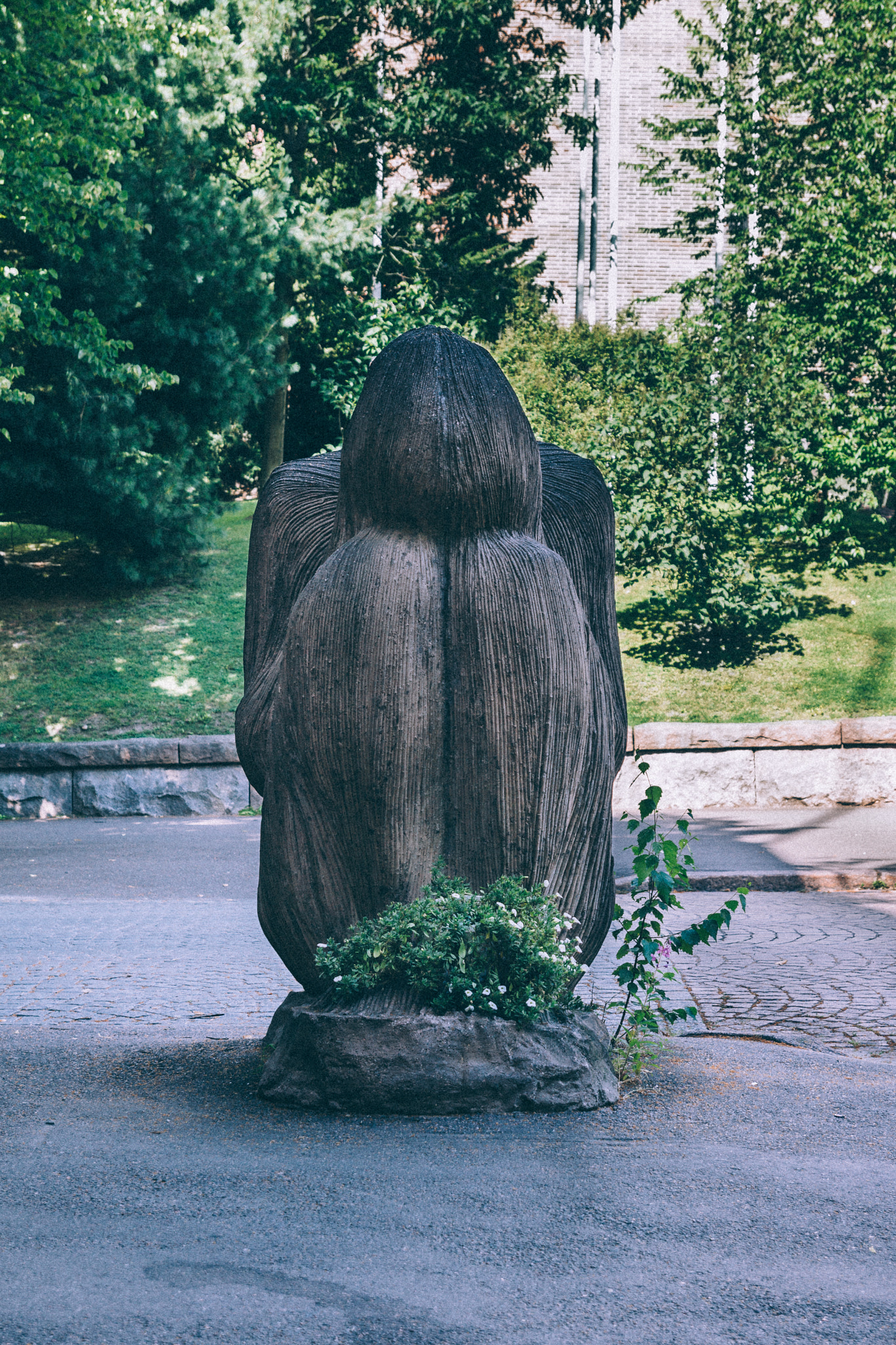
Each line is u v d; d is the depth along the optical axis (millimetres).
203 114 18734
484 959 4285
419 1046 4125
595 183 29906
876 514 22031
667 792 15203
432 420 4535
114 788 15172
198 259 18094
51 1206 3340
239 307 18969
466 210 22188
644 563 17469
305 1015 4328
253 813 15258
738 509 18562
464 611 4449
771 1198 3416
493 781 4410
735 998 6406
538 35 22734
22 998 6355
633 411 17703
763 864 10875
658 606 19188
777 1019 5953
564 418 18391
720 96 21875
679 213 23219
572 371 19109
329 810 4473
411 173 25578
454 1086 4109
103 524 19062
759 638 18078
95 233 17156
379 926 4371
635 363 18500
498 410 4625
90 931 8328
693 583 17297
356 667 4363
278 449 21391
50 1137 3938
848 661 17344
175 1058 4988
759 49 20906
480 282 22875
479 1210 3305
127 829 14055
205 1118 4121
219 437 21156
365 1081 4125
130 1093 4461
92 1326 2684
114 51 16562
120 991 6551
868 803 15188
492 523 4590
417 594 4430
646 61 29875
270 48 19859
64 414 17469
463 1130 3969
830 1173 3617
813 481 19062
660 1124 4086
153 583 19938
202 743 15203
